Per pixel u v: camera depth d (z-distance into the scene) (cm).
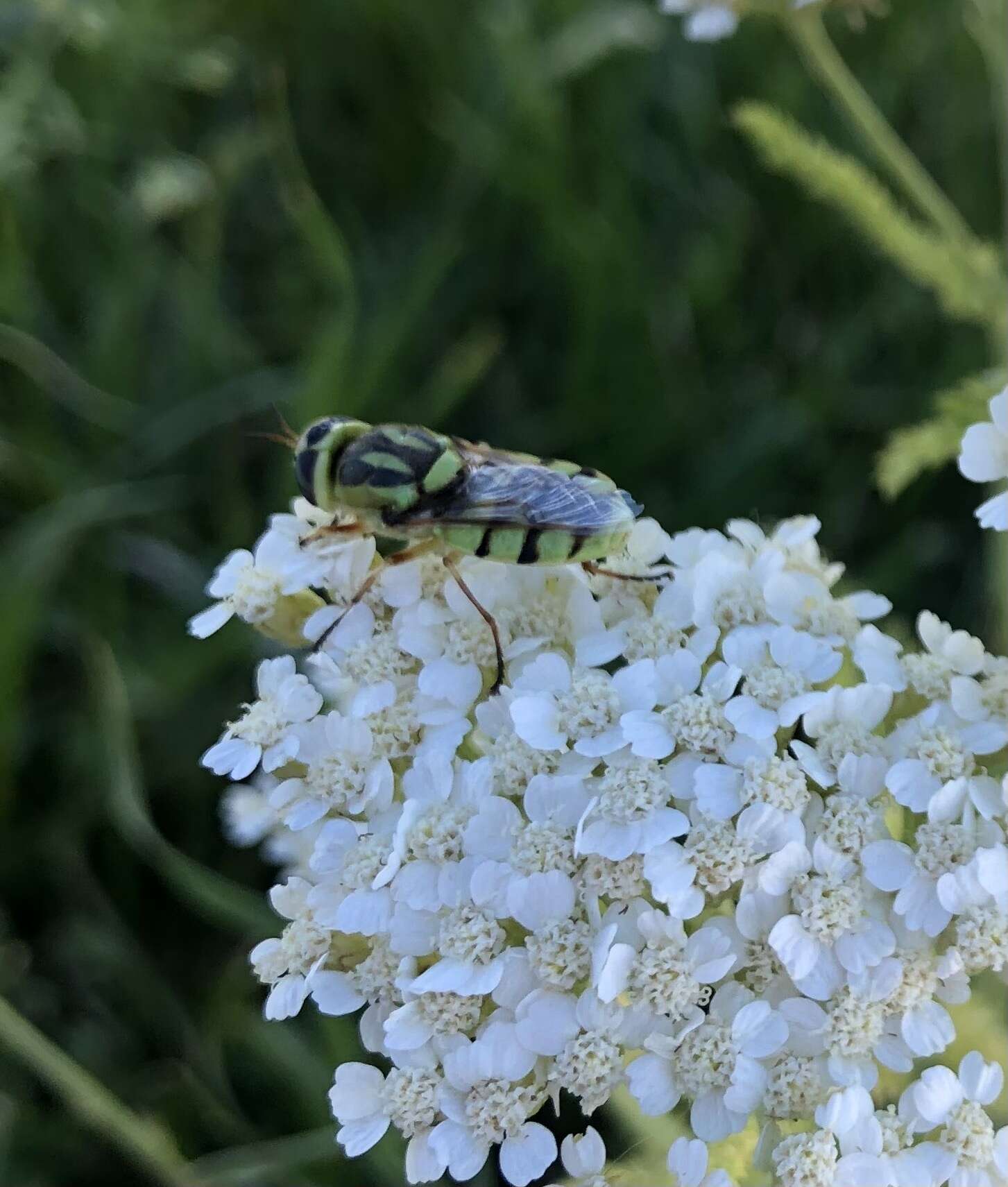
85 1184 6
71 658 7
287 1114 6
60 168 8
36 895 7
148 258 8
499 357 8
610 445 8
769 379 8
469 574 5
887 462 6
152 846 6
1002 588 6
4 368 8
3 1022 5
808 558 5
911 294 8
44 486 8
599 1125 6
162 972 7
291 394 8
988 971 5
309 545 5
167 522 8
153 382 8
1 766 7
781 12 6
